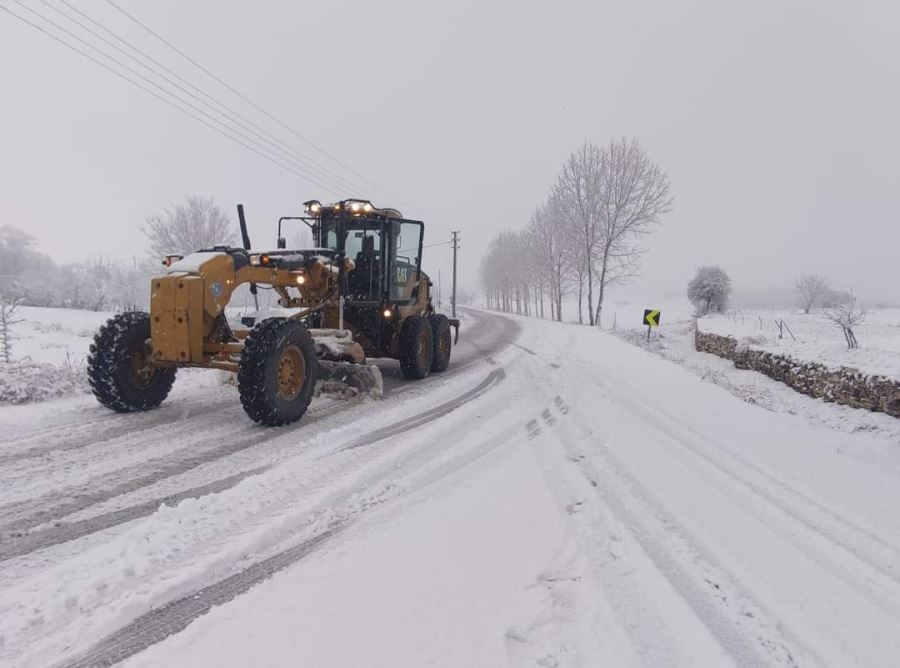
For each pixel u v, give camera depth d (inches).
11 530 109.0
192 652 72.2
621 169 1186.6
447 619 81.0
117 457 155.3
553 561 100.6
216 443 170.2
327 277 265.6
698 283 1321.4
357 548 103.3
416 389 277.4
